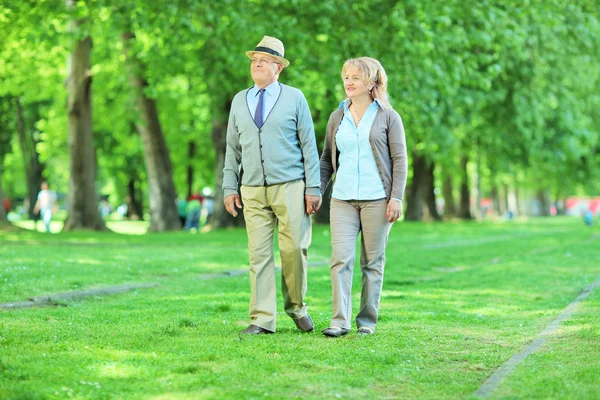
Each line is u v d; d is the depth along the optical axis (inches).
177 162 2566.4
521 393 243.3
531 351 315.9
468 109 1492.4
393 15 992.9
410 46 1018.1
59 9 981.2
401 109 1096.8
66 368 269.7
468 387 254.7
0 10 965.2
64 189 3946.9
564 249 1054.4
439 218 2549.2
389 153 364.2
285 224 359.9
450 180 2694.4
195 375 262.5
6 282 508.4
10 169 3400.6
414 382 263.3
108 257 735.7
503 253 995.3
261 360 289.6
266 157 357.4
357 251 961.5
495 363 296.7
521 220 3102.9
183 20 947.3
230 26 987.3
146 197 4065.0
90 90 1545.3
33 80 1706.4
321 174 379.9
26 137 2438.5
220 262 736.3
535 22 1304.1
